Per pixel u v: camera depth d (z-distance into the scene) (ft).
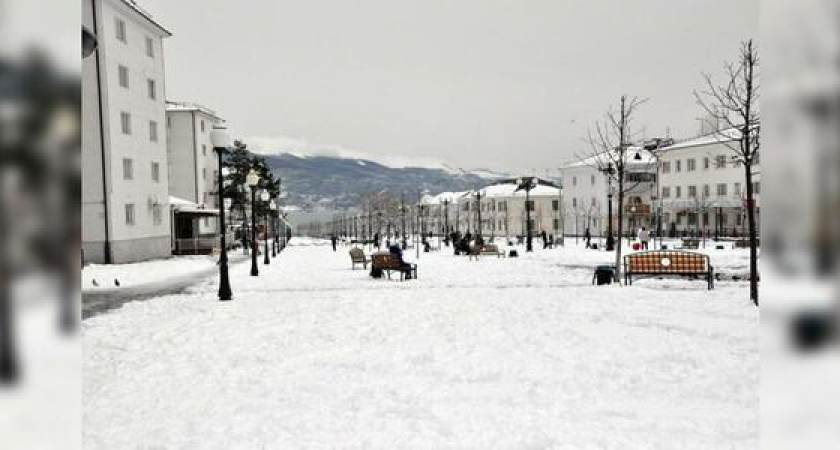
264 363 24.82
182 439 16.08
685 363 23.12
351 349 26.94
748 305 36.24
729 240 169.48
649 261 53.31
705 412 17.54
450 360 24.35
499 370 22.57
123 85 108.37
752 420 16.78
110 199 102.37
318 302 42.98
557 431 16.10
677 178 218.79
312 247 188.44
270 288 56.85
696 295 41.78
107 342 30.12
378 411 18.08
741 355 24.06
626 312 34.88
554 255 111.14
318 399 19.48
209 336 30.99
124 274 80.94
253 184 73.56
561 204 276.21
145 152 116.47
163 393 20.74
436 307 38.83
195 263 104.53
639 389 19.95
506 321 33.04
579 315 34.37
